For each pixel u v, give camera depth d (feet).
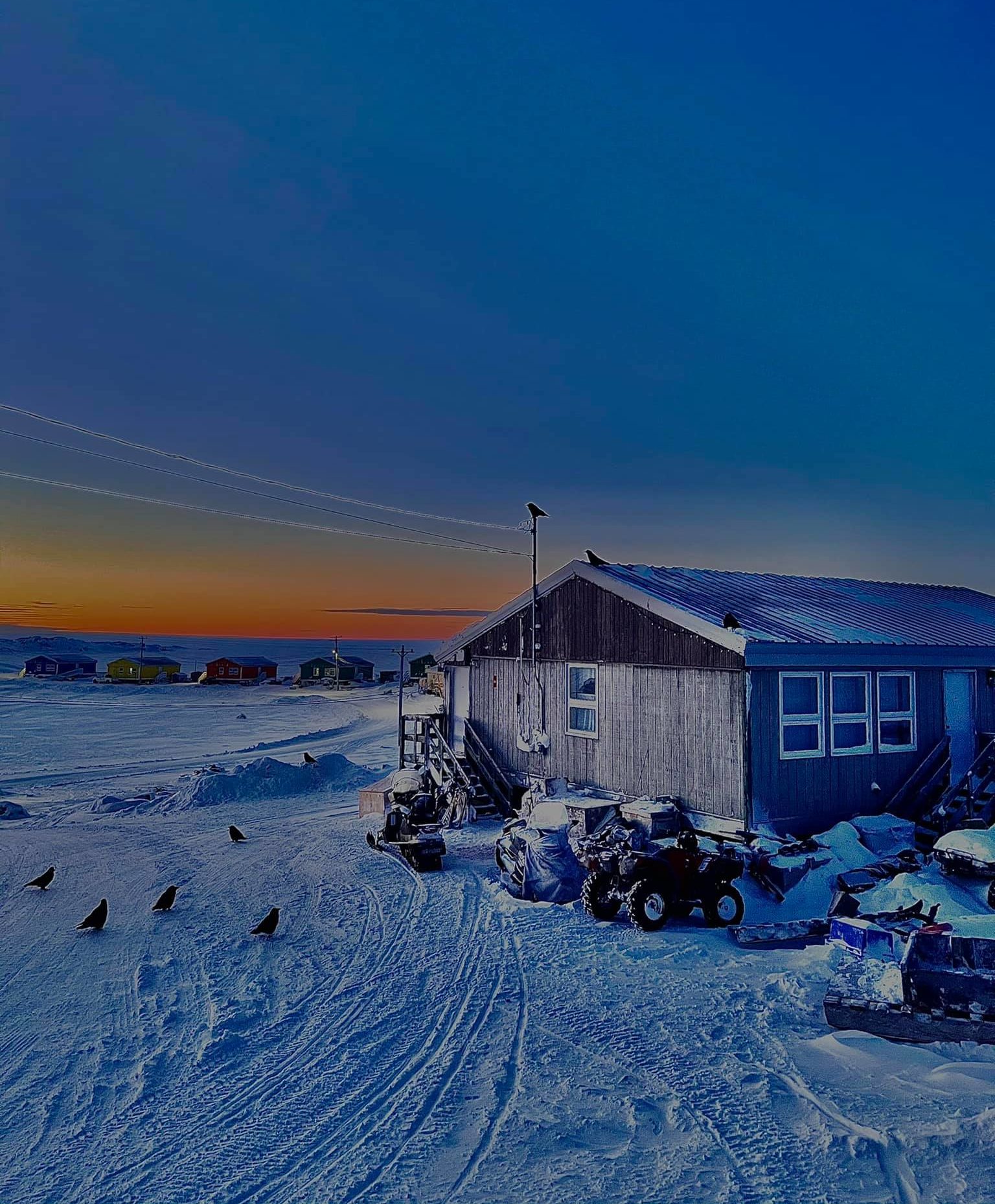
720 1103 18.69
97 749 125.49
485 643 67.46
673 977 27.89
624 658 52.34
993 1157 15.66
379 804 63.05
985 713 54.19
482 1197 15.28
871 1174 15.51
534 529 61.72
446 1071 20.99
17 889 42.78
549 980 27.61
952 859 39.22
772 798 44.09
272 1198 15.57
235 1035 23.70
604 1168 16.14
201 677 341.62
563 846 40.19
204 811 70.74
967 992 21.52
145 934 34.22
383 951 31.14
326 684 322.55
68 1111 19.48
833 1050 21.45
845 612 55.21
